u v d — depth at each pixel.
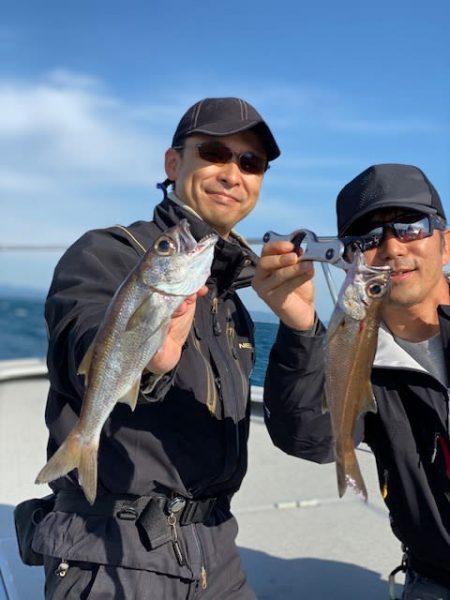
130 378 0.60
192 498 0.78
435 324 0.88
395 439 0.85
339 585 1.04
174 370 0.65
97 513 0.75
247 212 0.92
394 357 0.85
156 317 0.59
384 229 0.83
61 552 0.73
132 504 0.75
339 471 0.66
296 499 1.36
